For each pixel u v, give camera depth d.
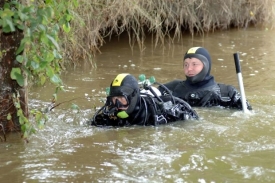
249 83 10.17
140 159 5.76
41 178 5.23
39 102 8.51
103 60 12.26
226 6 17.00
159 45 14.34
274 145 6.28
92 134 6.77
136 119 7.23
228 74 10.98
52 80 6.22
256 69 11.45
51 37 6.01
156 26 13.77
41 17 5.97
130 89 7.03
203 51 8.70
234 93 8.41
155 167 5.52
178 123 7.29
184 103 7.64
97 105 8.35
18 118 6.57
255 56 12.99
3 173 5.37
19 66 6.35
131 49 13.62
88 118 7.58
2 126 6.46
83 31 12.14
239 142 6.39
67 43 11.17
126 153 5.97
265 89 9.66
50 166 5.56
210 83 8.66
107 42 14.40
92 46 12.58
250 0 17.86
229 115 7.78
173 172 5.37
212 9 16.81
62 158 5.81
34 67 6.10
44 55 6.15
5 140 6.39
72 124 7.27
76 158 5.81
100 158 5.81
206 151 6.03
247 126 7.13
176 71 11.26
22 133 6.47
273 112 7.97
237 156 5.86
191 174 5.32
